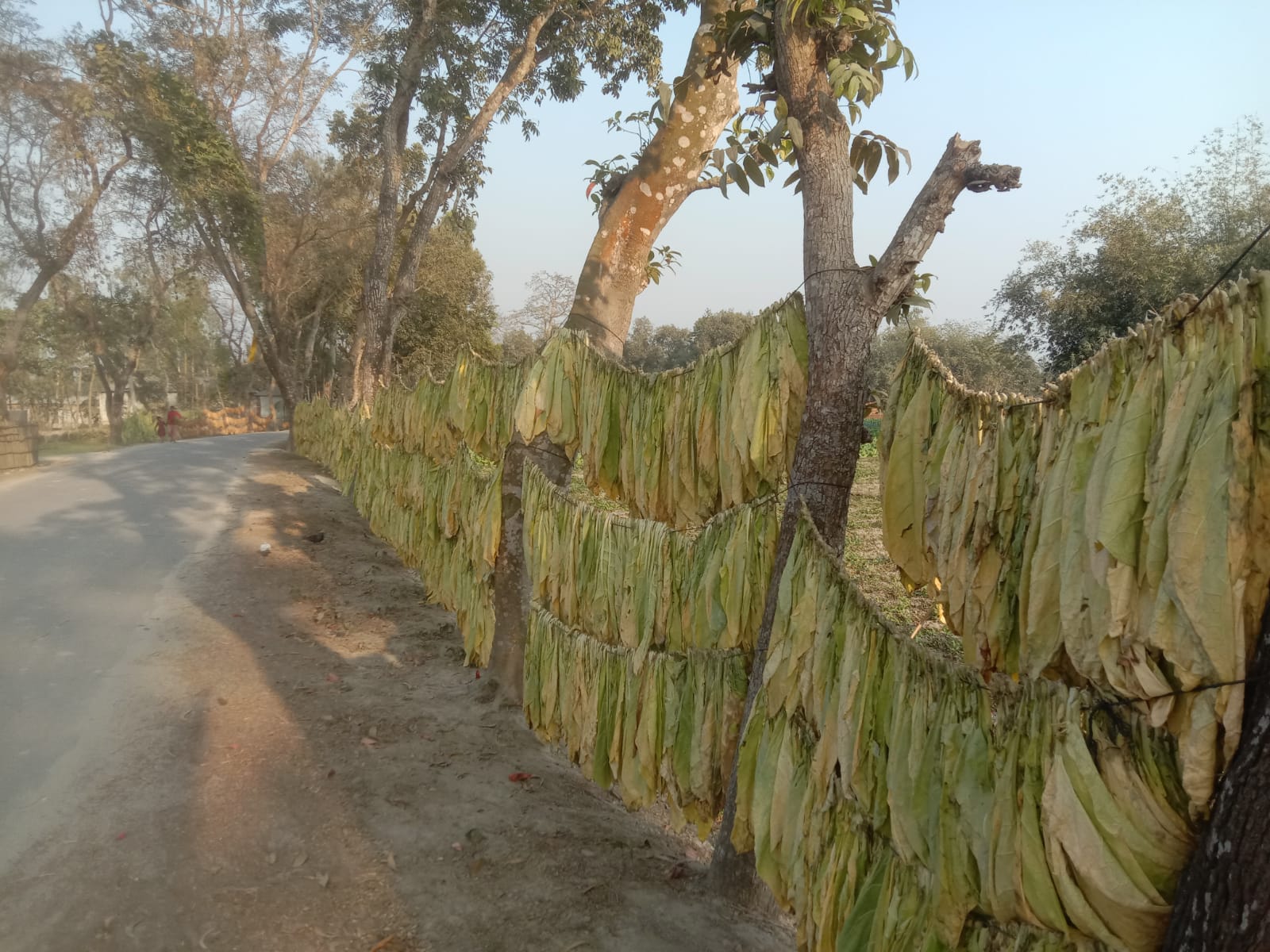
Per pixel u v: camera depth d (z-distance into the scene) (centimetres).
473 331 3731
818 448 326
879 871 255
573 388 507
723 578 376
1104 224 1873
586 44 1619
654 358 4816
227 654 674
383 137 1917
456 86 1853
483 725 584
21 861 383
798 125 331
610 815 480
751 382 362
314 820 436
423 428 866
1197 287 1770
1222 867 156
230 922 352
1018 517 233
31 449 1705
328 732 546
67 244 1872
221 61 2153
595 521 472
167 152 1891
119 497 1349
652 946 347
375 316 1919
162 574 895
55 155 1773
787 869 302
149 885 371
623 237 596
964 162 302
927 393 280
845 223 335
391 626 811
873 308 321
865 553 1097
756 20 361
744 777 335
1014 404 237
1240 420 165
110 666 623
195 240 2264
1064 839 185
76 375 3894
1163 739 178
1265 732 154
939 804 228
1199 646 167
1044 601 213
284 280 2573
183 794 450
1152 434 185
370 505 1268
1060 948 197
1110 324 1855
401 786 481
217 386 5781
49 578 843
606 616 457
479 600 653
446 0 1770
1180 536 170
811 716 290
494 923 361
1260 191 1791
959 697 229
